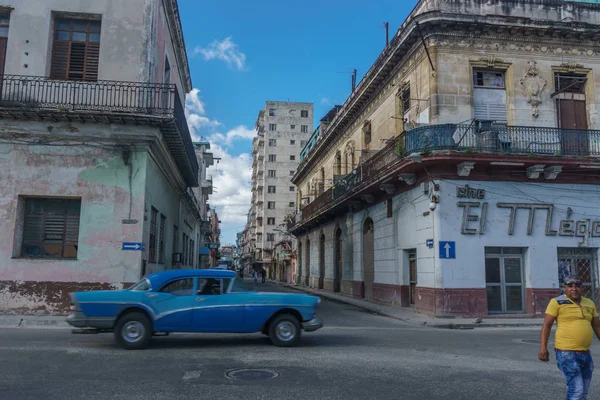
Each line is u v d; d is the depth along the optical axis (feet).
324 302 80.48
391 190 67.36
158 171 57.31
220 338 34.40
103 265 46.09
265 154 270.26
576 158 55.16
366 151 75.46
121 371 23.17
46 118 46.21
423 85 60.59
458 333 42.75
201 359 26.32
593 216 57.77
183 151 59.31
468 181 56.03
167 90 49.88
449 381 22.48
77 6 50.72
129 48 50.75
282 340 30.94
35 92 48.52
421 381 22.36
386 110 74.59
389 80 73.41
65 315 44.70
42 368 23.45
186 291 30.27
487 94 60.08
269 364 25.32
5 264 45.11
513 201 56.54
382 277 72.18
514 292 56.49
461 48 59.41
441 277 53.93
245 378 22.21
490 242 55.67
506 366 26.32
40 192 46.55
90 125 47.37
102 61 50.16
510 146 55.83
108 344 30.76
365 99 84.48
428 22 58.23
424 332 42.80
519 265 57.06
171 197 72.02
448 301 53.57
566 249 57.77
